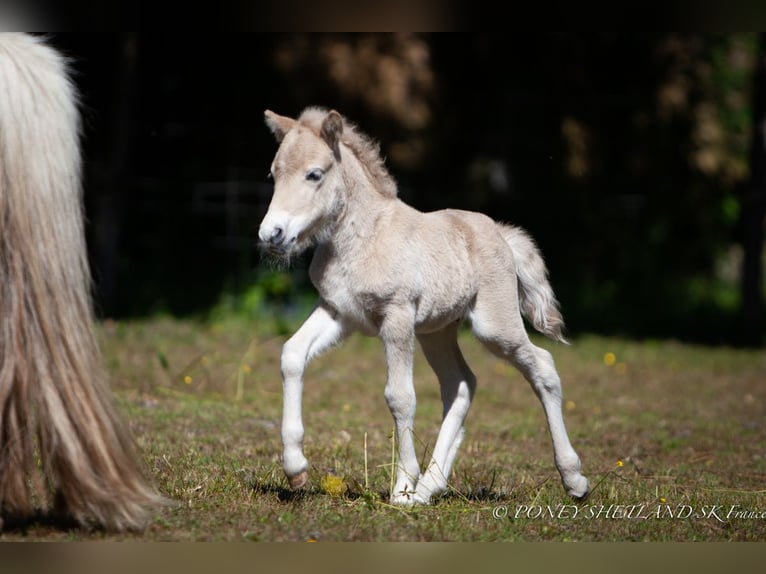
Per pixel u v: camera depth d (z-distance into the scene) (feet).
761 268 87.15
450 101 90.99
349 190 27.86
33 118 22.50
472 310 30.09
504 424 46.29
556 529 26.89
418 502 28.35
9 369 22.12
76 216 23.31
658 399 56.65
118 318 76.38
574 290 93.45
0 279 22.22
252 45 81.76
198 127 85.20
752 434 46.42
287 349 27.30
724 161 95.14
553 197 94.12
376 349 70.59
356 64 77.66
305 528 25.08
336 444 37.91
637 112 94.22
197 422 41.98
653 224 97.25
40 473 25.64
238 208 85.10
